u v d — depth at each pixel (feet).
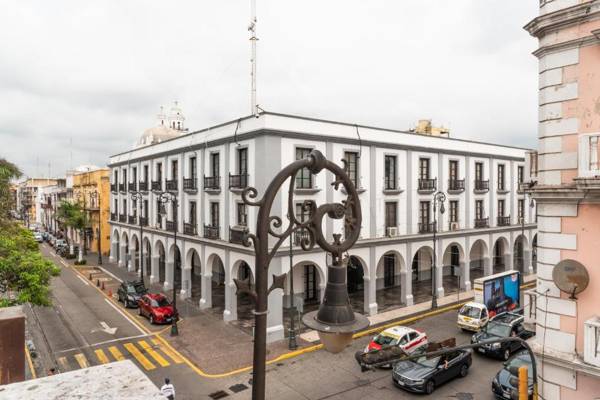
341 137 68.39
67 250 142.20
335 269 11.73
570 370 26.17
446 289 90.38
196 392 44.37
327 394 43.68
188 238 79.82
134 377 7.68
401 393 43.83
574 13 25.77
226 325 66.13
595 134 24.27
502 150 99.40
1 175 62.95
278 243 10.29
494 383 42.11
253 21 73.97
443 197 77.46
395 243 75.87
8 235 61.16
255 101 73.00
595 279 25.52
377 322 67.15
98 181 147.95
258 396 9.98
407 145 78.59
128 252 116.67
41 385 7.32
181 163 85.56
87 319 70.95
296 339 59.31
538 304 28.32
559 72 27.07
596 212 25.55
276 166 61.16
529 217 107.34
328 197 67.15
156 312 67.26
